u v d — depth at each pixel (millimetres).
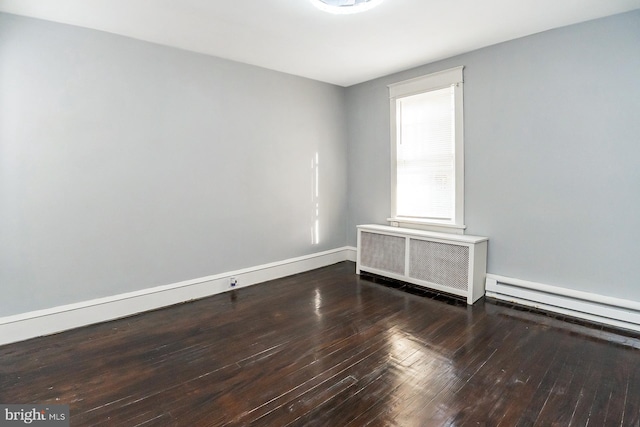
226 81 3742
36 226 2709
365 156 4812
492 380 2078
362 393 1965
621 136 2752
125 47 3070
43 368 2252
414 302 3434
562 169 3064
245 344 2580
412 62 3900
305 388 2021
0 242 2568
